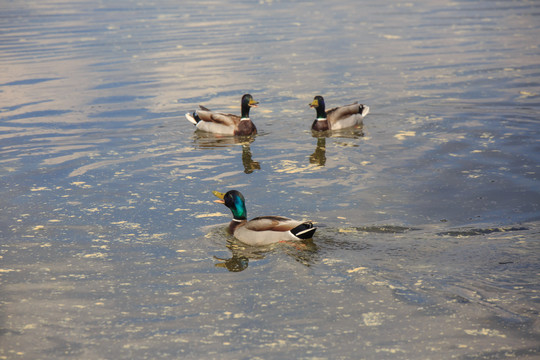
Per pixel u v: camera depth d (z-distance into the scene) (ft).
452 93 64.64
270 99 65.21
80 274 30.01
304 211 36.99
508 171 42.73
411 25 109.50
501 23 108.58
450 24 109.19
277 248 32.07
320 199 38.93
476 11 124.98
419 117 57.11
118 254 32.07
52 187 42.06
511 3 136.15
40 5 150.82
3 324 25.76
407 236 32.86
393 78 72.08
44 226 35.68
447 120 55.67
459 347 23.38
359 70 76.54
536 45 88.12
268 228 32.40
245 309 26.58
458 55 83.35
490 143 48.85
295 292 27.76
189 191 41.04
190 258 31.48
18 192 41.16
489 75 71.82
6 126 57.62
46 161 47.75
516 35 96.43
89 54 89.86
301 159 47.42
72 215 37.22
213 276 29.50
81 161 47.62
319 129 54.49
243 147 51.06
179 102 64.85
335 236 33.09
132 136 54.24
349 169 44.60
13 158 48.52
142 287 28.71
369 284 28.02
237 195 34.24
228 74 76.18
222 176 43.96
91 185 42.39
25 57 88.94
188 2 150.41
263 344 24.00
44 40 102.01
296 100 64.69
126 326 25.52
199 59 84.84
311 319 25.64
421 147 48.83
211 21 118.83
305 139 52.80
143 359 23.22
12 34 108.78
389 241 32.30
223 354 23.44
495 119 55.21
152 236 34.19
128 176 44.14
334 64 80.07
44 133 55.26
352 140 51.75
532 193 38.70
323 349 23.56
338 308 26.35
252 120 58.95
